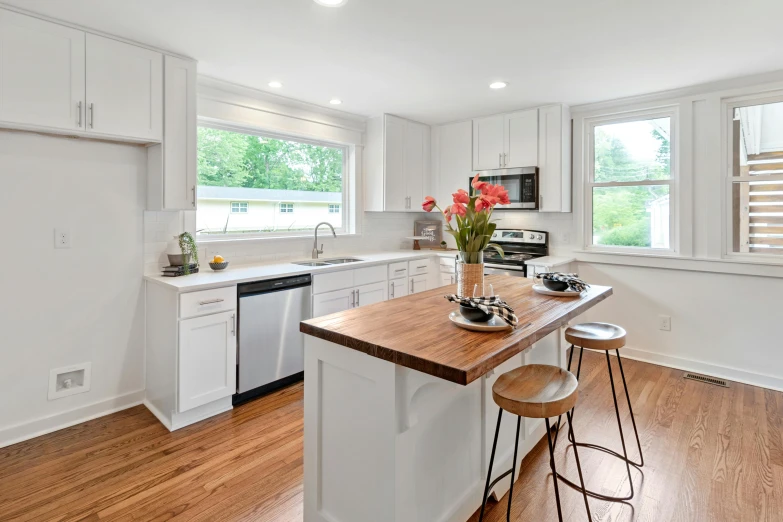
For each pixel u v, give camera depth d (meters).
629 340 3.71
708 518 1.74
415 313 1.79
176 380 2.45
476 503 1.79
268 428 2.50
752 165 3.16
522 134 3.97
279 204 3.78
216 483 1.97
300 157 3.94
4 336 2.29
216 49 2.58
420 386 1.39
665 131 3.54
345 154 4.33
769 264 3.04
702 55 2.69
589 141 3.91
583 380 3.22
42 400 2.43
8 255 2.29
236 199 3.47
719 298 3.28
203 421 2.58
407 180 4.41
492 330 1.48
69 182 2.48
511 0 2.02
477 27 2.29
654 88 3.34
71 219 2.50
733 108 3.21
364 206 4.40
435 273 4.48
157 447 2.28
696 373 3.35
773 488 1.92
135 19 2.19
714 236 3.27
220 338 2.65
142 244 2.80
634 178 3.70
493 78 3.10
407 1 2.03
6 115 2.06
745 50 2.61
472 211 1.87
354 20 2.21
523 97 3.58
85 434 2.41
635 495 1.89
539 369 1.60
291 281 3.04
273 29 2.31
